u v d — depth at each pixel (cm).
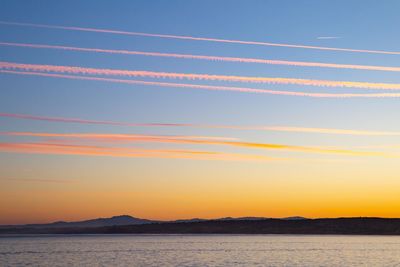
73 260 11350
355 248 15975
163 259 11631
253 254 13250
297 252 14025
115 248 16150
